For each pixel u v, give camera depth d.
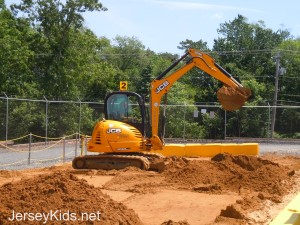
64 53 39.44
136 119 17.47
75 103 31.16
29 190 7.98
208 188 12.52
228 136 40.50
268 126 38.09
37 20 39.31
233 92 16.55
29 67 37.88
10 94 34.47
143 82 53.34
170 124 37.75
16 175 14.98
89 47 40.78
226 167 15.16
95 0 39.09
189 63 17.48
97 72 42.09
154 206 10.45
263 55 63.16
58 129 30.69
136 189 12.41
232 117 40.31
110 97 17.56
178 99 43.22
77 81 40.44
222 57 63.59
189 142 34.94
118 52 71.06
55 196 7.66
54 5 39.09
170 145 23.23
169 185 13.09
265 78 60.81
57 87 38.62
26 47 36.50
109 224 6.94
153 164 16.41
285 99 58.78
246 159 16.48
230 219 8.84
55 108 30.56
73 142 31.03
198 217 9.45
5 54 34.53
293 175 14.91
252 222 8.76
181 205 10.59
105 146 16.86
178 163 16.06
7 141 24.27
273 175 13.80
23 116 27.97
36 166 19.72
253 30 67.25
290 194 12.09
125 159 16.55
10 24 38.53
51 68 39.12
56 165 19.52
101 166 16.81
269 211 9.77
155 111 17.62
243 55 63.47
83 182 8.66
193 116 38.22
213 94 50.47
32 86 36.69
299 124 43.66
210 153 23.19
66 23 39.28
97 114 35.66
